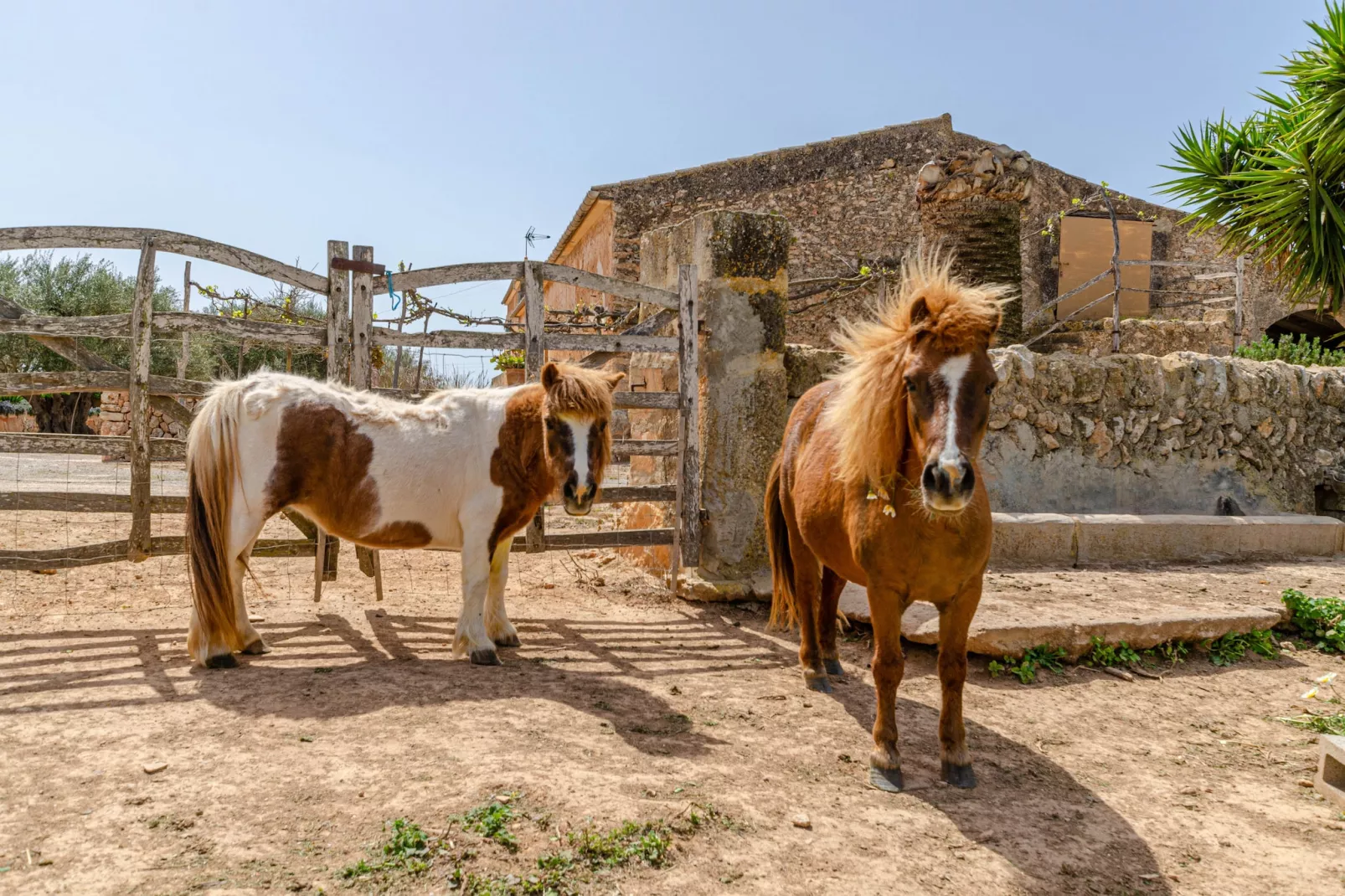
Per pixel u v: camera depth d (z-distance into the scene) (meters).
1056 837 2.99
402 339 5.51
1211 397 8.81
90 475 11.48
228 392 4.35
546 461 4.37
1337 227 9.40
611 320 10.62
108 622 5.09
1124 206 17.23
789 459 4.40
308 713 3.66
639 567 7.34
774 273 6.59
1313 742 4.04
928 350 2.84
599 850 2.63
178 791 2.88
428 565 7.24
